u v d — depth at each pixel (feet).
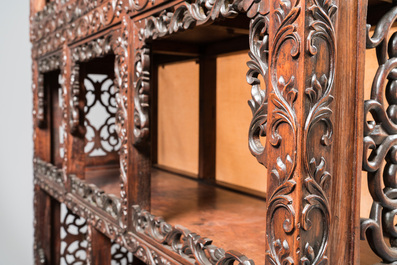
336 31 1.95
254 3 2.15
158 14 3.11
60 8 5.05
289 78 1.92
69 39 4.80
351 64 2.04
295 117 1.90
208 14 2.48
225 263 2.40
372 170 2.16
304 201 1.92
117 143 6.53
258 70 2.16
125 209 3.57
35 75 6.42
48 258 6.50
